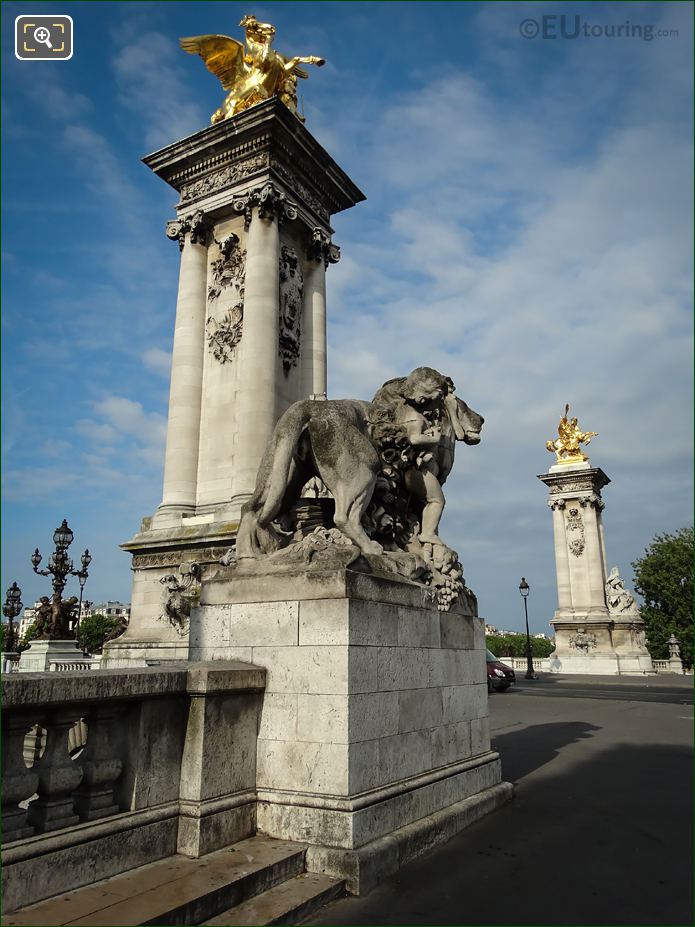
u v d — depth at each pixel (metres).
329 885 5.39
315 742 6.05
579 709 23.03
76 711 5.01
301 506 8.23
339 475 7.39
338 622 6.19
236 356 21.20
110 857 4.96
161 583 19.41
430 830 6.72
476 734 8.68
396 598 7.05
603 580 60.62
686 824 7.83
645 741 14.91
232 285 21.94
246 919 4.73
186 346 21.81
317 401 7.86
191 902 4.59
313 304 22.94
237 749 6.09
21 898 4.34
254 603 6.74
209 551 18.75
